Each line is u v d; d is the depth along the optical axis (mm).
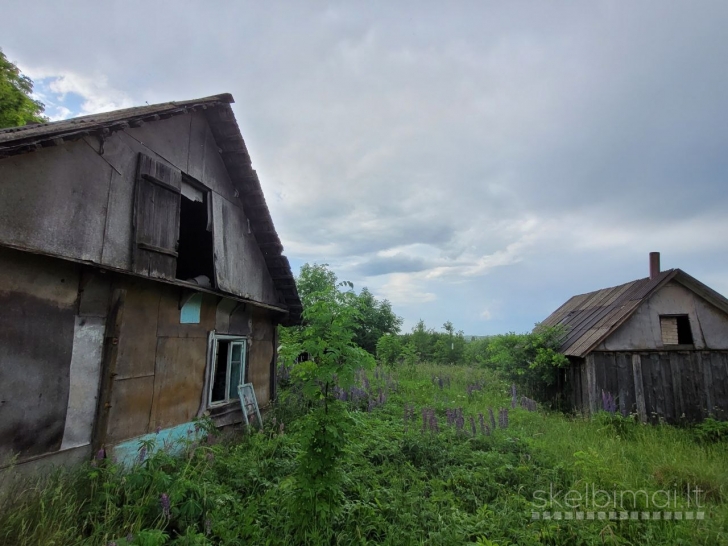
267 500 4512
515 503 4902
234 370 8289
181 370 6336
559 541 4203
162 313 5957
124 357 5180
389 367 16672
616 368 10562
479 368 18234
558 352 12328
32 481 3930
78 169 4543
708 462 6789
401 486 5215
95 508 3783
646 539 4188
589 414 10250
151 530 3436
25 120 11539
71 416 4449
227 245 7672
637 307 10672
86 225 4613
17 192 3852
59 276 4359
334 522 4105
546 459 6297
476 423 8320
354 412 8688
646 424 9758
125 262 5160
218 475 5266
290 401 9680
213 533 3893
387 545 3891
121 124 5004
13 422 3834
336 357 4070
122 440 5078
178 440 5762
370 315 22000
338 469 4133
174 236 6156
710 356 10672
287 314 10109
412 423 7988
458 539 3990
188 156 6746
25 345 3980
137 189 5441
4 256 3799
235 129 7387
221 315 7648
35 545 3178
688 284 10867
